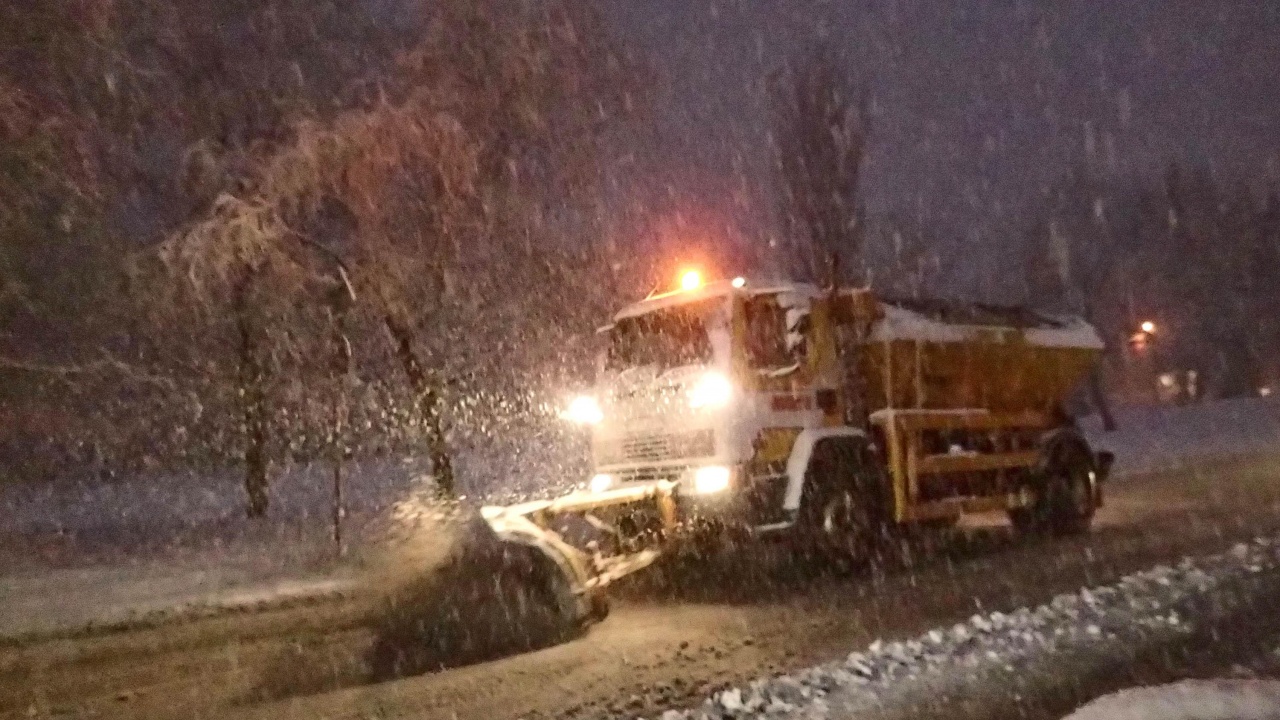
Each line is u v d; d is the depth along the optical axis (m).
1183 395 57.72
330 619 11.95
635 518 11.83
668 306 12.39
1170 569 11.84
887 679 8.34
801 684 8.27
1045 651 8.91
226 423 22.77
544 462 18.19
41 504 22.16
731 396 11.77
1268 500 18.34
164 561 16.22
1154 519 16.83
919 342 13.43
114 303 18.16
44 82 16.22
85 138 16.48
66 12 16.11
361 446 21.89
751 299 12.18
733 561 12.91
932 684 8.17
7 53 15.95
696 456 11.83
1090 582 12.02
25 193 16.30
